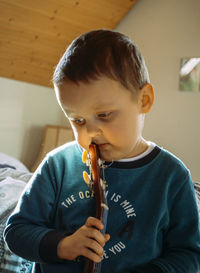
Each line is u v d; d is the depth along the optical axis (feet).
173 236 2.31
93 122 1.91
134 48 2.07
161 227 2.28
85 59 1.86
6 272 3.64
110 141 1.98
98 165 2.01
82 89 1.84
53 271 2.20
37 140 13.56
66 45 12.18
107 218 2.19
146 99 2.08
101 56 1.87
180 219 2.29
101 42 1.94
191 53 11.29
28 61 12.11
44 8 10.59
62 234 2.09
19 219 2.31
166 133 11.60
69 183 2.34
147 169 2.29
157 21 12.05
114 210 2.21
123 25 12.85
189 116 11.14
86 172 2.17
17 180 5.57
